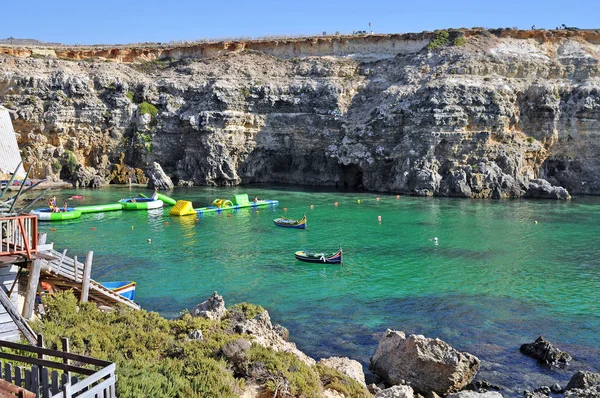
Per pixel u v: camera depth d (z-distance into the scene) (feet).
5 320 71.46
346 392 72.95
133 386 57.67
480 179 291.58
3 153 110.42
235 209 247.29
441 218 226.99
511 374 90.48
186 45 387.96
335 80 347.56
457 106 299.79
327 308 118.32
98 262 152.66
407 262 156.87
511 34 346.33
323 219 223.30
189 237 187.62
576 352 98.43
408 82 325.62
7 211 78.43
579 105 308.60
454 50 330.95
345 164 321.52
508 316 114.93
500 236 192.54
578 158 312.91
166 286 132.05
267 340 86.53
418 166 297.74
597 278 142.51
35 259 73.46
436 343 87.15
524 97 315.78
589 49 334.44
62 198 267.18
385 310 117.50
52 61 335.88
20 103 315.37
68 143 322.34
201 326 84.33
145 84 343.67
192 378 63.82
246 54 370.73
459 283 137.18
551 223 217.36
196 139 334.03
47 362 50.98
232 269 147.95
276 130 340.80
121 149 335.88
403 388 80.18
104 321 83.05
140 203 243.81
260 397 65.36
